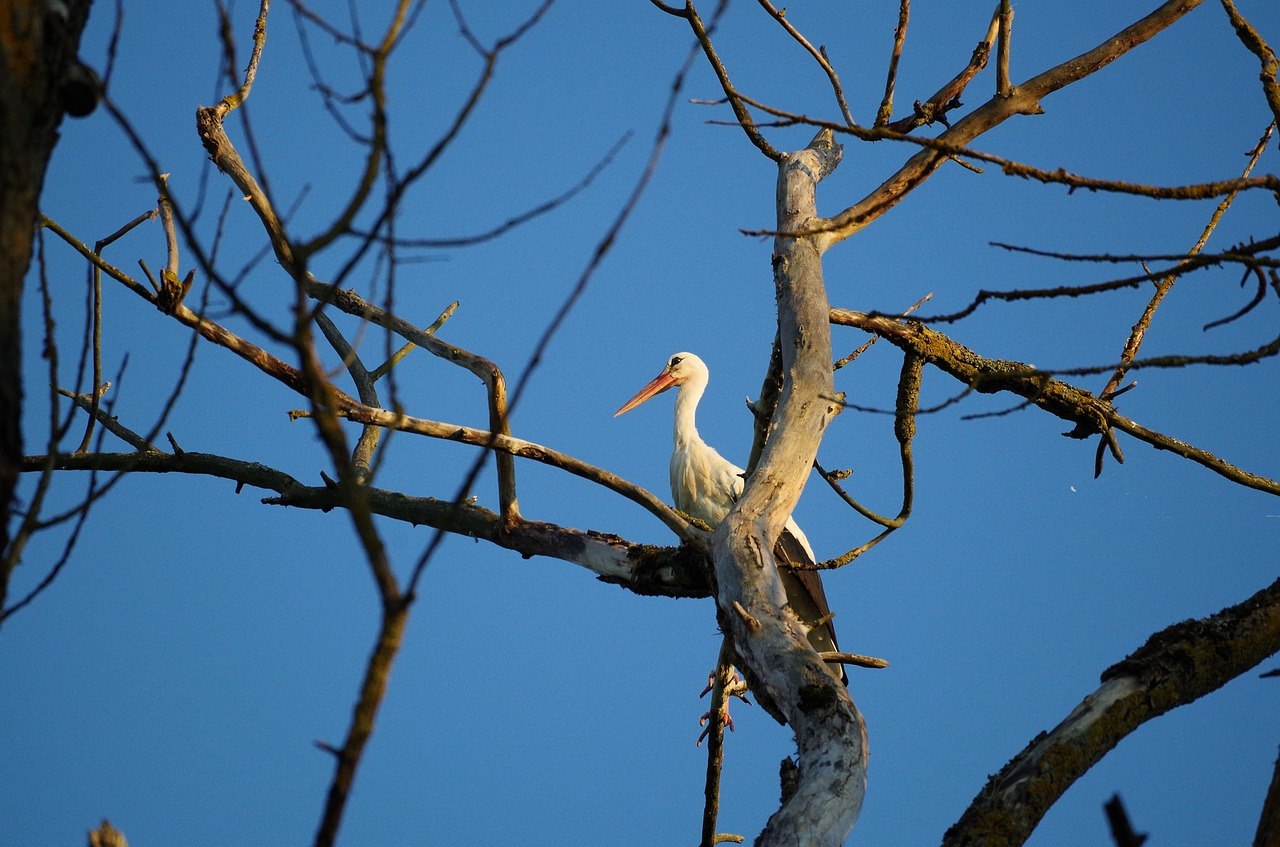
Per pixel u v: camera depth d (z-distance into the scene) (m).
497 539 12.02
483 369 11.62
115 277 10.93
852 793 7.05
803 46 11.84
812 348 10.02
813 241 10.67
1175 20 11.56
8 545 4.74
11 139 4.58
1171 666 7.98
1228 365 6.28
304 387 11.47
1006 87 11.28
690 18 11.28
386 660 4.13
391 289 4.28
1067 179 6.74
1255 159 11.44
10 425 4.50
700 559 10.94
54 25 4.80
